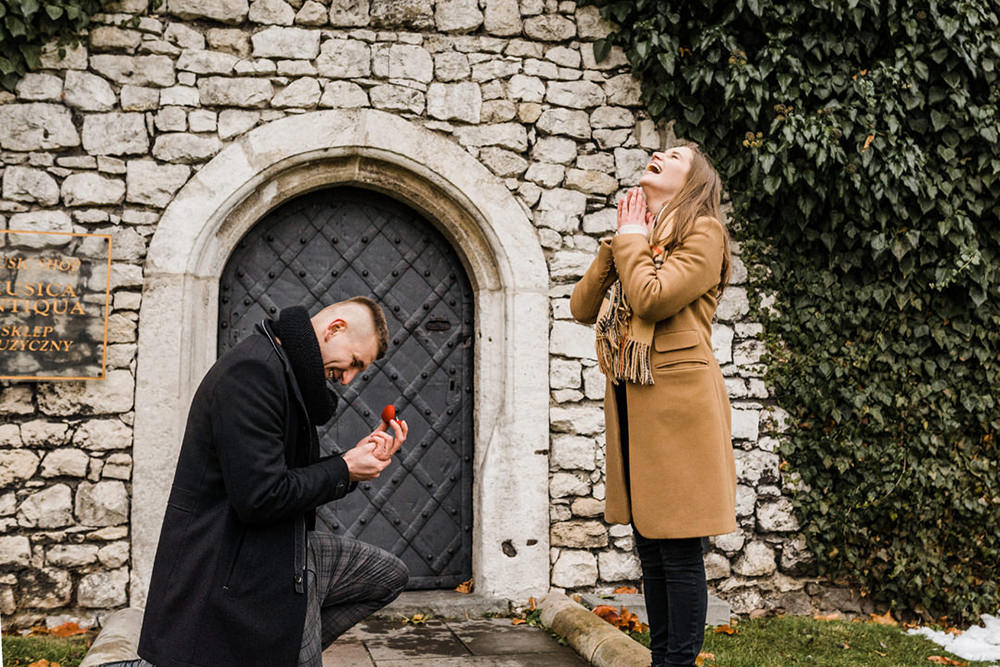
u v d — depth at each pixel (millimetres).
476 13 4676
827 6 4598
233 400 2055
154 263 4215
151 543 4113
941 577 4773
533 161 4691
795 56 4691
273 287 4562
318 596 2371
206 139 4324
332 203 4668
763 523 4715
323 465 2186
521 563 4488
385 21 4574
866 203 4664
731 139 4781
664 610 2697
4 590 3996
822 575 4781
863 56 4797
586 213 4734
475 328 4746
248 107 4379
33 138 4172
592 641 3584
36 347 4090
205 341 4312
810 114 4695
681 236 2621
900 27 4738
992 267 4828
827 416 4781
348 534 4559
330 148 4422
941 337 4785
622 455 2732
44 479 4082
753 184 4656
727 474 2562
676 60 4719
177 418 4191
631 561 4625
